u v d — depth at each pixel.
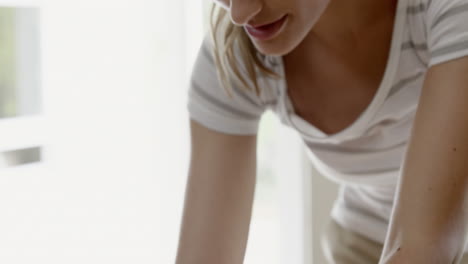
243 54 0.88
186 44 1.75
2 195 1.52
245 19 0.65
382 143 0.88
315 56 0.85
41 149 1.58
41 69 1.58
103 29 1.66
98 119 1.67
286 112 0.90
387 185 0.99
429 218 0.60
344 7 0.79
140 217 1.75
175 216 1.78
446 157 0.61
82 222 1.66
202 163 0.92
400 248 0.61
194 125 0.93
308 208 1.98
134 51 1.71
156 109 1.75
